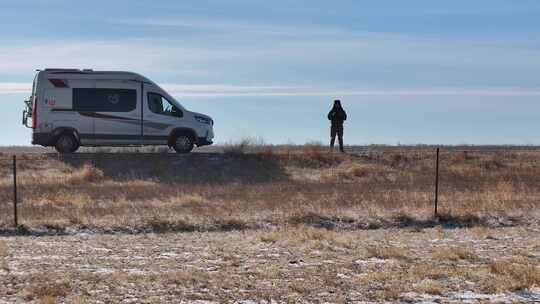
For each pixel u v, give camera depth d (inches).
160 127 1386.6
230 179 1296.8
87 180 1243.2
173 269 573.0
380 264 592.4
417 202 999.6
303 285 501.0
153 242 754.2
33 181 1225.4
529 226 883.4
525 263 582.2
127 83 1371.8
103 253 671.1
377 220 906.7
